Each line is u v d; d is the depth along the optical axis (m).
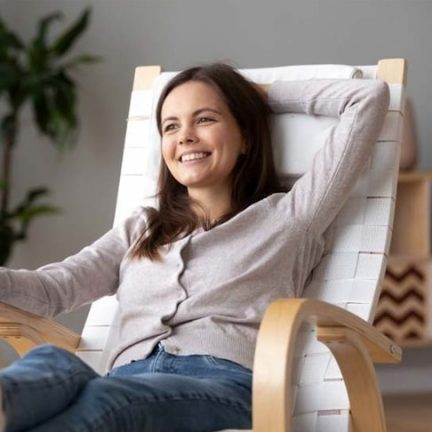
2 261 5.52
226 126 2.83
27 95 5.57
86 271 2.82
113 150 6.00
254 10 6.08
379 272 2.76
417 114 6.23
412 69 6.20
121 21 6.02
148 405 2.19
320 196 2.73
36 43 5.57
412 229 5.78
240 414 2.42
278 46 6.09
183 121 2.83
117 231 2.92
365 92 2.82
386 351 2.53
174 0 6.04
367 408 2.52
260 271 2.66
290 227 2.71
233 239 2.72
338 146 2.77
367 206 2.84
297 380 2.62
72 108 5.57
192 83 2.86
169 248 2.76
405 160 5.71
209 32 6.06
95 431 2.05
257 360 2.08
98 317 2.97
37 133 5.99
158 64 6.03
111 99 6.02
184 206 2.86
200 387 2.35
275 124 2.99
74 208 6.00
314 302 2.18
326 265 2.81
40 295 2.71
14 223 5.99
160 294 2.69
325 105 2.89
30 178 6.00
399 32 6.18
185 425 2.28
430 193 5.84
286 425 2.05
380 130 2.82
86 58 5.63
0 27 5.59
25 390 1.97
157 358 2.58
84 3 6.04
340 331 2.34
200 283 2.66
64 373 2.09
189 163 2.81
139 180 3.15
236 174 2.87
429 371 6.25
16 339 2.73
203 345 2.57
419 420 5.14
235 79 2.90
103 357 2.90
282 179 2.95
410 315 5.62
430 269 5.62
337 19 6.13
